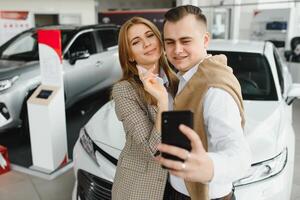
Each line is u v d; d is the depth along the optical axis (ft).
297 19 23.40
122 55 3.87
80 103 15.89
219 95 2.85
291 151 6.76
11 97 11.57
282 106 7.83
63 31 15.60
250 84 8.59
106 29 17.29
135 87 3.70
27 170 10.03
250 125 6.49
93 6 30.04
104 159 6.37
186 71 3.40
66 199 8.48
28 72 12.37
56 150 9.87
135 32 3.76
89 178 6.47
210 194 3.50
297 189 8.84
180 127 2.14
